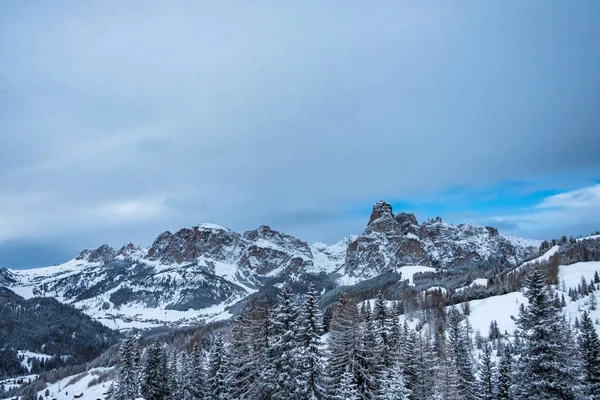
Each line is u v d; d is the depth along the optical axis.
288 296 54.97
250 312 67.31
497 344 156.00
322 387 50.53
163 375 85.31
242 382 62.62
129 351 93.44
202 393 77.62
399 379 54.09
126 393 88.94
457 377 86.31
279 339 52.50
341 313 61.59
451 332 160.25
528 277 47.53
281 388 50.97
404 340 75.56
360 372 57.50
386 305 70.25
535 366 44.22
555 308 45.38
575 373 43.22
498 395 77.50
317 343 51.28
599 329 156.62
